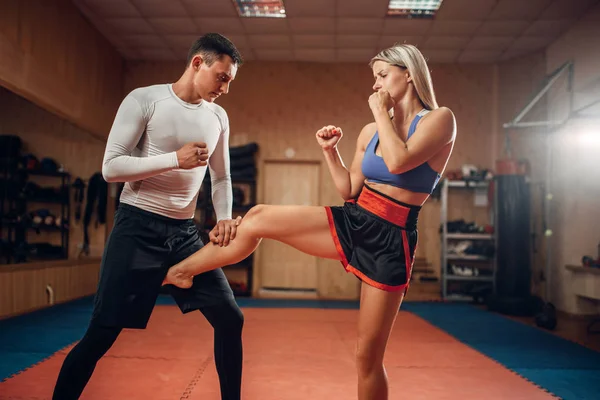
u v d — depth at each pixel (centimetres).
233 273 837
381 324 167
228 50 183
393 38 743
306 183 857
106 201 810
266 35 743
